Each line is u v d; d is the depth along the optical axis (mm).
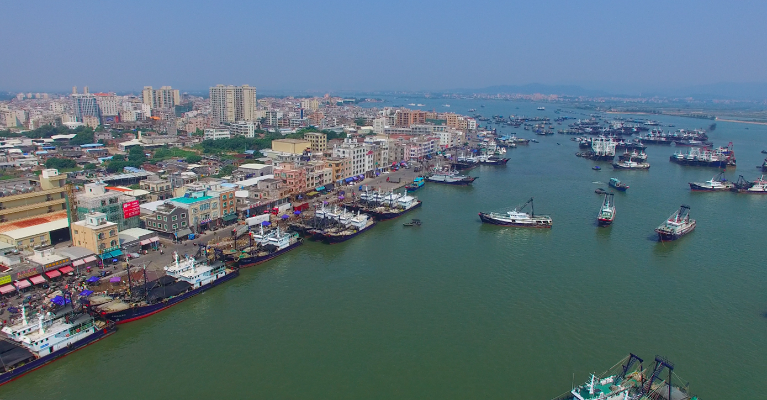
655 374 85438
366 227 185500
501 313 117312
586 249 164750
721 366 97688
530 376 93188
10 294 113875
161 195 199500
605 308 120875
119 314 107938
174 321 111562
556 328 110812
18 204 149375
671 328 111938
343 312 116688
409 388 89312
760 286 135875
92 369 93500
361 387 89312
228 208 178250
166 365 95000
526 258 155125
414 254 157750
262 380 90812
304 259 152250
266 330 108188
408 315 115750
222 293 126312
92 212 144500
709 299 127062
